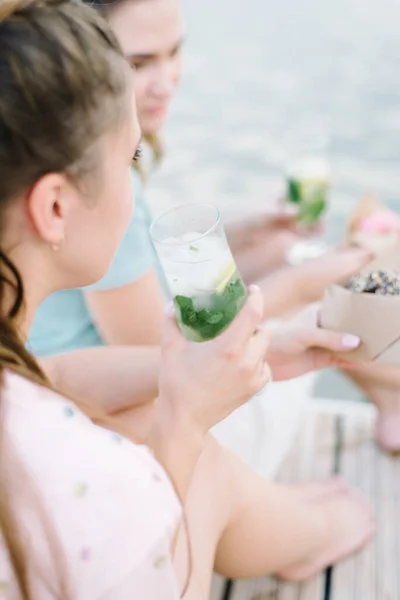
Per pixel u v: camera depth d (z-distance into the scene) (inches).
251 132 142.7
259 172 123.3
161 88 59.1
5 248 34.9
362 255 54.7
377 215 62.0
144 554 35.2
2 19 33.5
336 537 53.6
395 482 59.6
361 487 59.4
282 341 49.6
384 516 56.9
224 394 40.0
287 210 75.2
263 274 73.8
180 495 39.4
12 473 34.0
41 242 35.4
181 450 39.5
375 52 189.8
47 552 34.7
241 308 40.6
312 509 53.1
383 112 147.0
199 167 128.0
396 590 52.3
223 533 48.3
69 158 33.9
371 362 48.4
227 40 215.2
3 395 34.0
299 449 63.1
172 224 41.9
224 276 40.1
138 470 35.4
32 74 32.8
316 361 50.6
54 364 50.8
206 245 39.8
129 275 53.1
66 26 33.8
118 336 55.1
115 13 56.2
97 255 36.6
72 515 34.2
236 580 53.8
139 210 54.0
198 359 40.0
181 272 39.9
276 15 240.7
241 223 75.3
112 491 34.6
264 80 175.6
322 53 193.6
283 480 60.5
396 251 53.8
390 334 47.4
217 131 145.3
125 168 36.4
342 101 155.8
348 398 74.2
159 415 40.3
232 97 165.5
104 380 49.3
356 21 224.8
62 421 34.6
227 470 47.0
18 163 33.4
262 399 59.1
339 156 127.7
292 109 153.9
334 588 52.7
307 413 66.5
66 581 34.9
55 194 34.5
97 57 34.1
